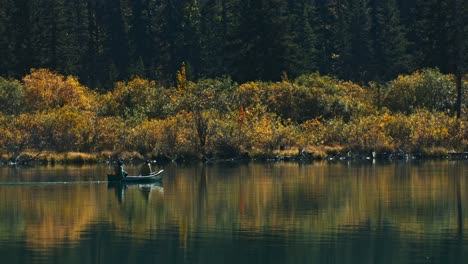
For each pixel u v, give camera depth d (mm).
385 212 44562
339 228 40125
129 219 42688
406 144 84188
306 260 33688
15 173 66062
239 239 37625
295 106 93500
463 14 114250
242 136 81812
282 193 52312
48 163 76062
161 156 79250
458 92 93500
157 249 35625
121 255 34594
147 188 55625
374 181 59125
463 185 56344
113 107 94688
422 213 44250
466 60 111688
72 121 80188
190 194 52125
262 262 33531
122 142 80438
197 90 93875
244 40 115188
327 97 93625
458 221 41812
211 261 33594
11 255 34594
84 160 76875
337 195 51312
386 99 99250
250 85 94750
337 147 83750
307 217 43062
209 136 81188
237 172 66875
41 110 91312
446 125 86500
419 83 98375
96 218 43031
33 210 45594
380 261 33500
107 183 58500
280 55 113125
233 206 46844
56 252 35125
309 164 75438
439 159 81188
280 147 83062
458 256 34281
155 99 93875
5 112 91188
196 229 39906
